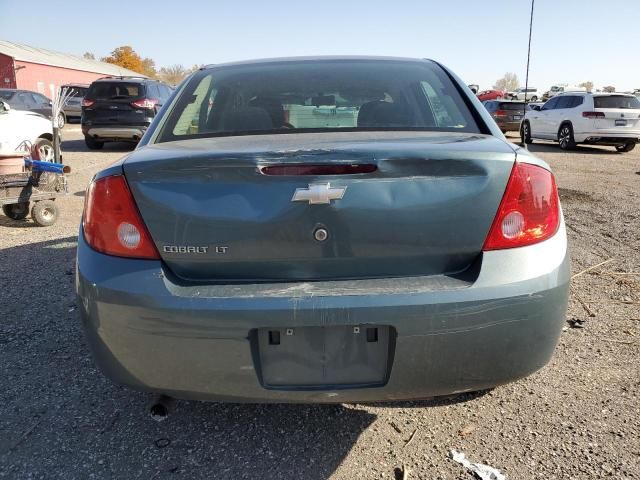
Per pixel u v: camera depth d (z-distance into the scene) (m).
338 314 1.74
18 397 2.62
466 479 2.06
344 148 1.79
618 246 5.06
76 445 2.28
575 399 2.56
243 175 1.78
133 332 1.83
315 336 1.80
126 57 75.38
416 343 1.78
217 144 2.05
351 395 1.84
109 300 1.84
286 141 2.02
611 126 14.11
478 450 2.22
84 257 1.93
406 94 2.63
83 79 47.25
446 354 1.80
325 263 1.82
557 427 2.35
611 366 2.85
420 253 1.83
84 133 13.63
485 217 1.83
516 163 1.86
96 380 2.78
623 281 4.09
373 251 1.81
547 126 16.09
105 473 2.12
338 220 1.79
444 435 2.33
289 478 2.09
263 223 1.79
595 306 3.63
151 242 1.84
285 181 1.78
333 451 2.24
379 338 1.81
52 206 6.24
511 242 1.85
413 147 1.82
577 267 4.44
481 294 1.77
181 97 2.68
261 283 1.83
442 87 2.68
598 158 13.14
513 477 2.06
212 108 2.60
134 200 1.85
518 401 2.55
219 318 1.75
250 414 2.49
